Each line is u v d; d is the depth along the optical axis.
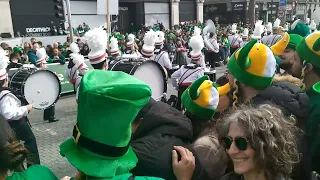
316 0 41.00
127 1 30.98
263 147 1.27
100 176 1.26
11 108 3.96
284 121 1.36
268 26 16.12
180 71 6.00
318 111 1.95
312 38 2.29
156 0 31.95
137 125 1.85
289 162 1.31
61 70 9.72
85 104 1.23
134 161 1.40
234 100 2.15
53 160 5.18
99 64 4.24
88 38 4.21
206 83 2.07
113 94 1.20
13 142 1.32
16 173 1.34
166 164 1.64
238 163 1.34
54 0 10.33
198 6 35.38
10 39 17.73
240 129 1.32
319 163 1.90
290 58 2.97
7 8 22.30
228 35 18.19
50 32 24.22
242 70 2.05
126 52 9.78
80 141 1.29
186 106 2.12
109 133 1.25
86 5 27.36
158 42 8.44
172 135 1.76
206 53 14.52
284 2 22.58
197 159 1.76
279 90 2.00
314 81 2.34
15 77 6.30
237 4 37.16
